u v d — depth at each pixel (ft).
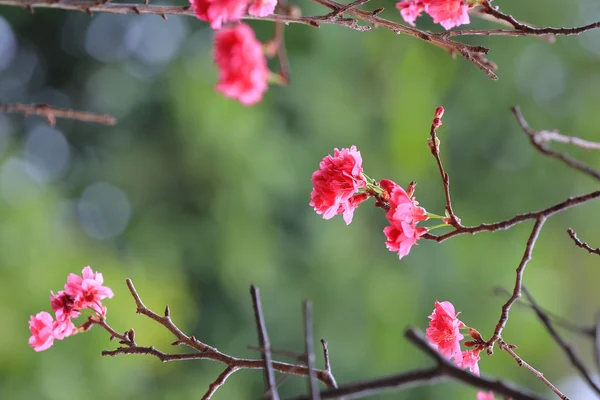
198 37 37.01
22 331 24.29
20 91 40.22
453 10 8.36
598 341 6.66
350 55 35.70
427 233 8.16
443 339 8.25
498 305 36.22
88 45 38.70
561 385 35.35
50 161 38.86
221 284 33.06
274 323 32.86
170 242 33.22
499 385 4.90
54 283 26.22
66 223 33.53
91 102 37.96
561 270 42.37
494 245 38.63
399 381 5.17
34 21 38.32
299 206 34.06
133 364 27.09
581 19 41.47
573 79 42.75
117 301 27.66
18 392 23.41
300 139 34.30
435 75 37.29
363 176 8.48
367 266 35.35
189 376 30.89
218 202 32.09
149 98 35.19
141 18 38.45
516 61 40.37
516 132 40.81
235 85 7.45
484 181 40.63
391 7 31.86
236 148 31.50
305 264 33.83
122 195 37.29
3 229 25.94
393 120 35.88
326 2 8.71
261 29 33.60
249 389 32.89
